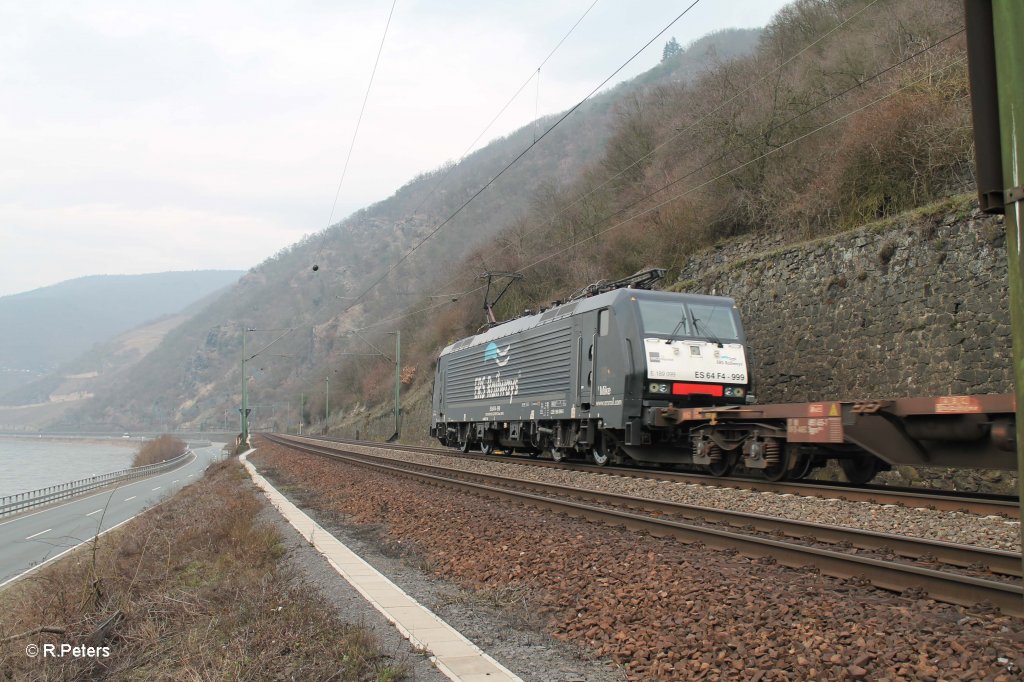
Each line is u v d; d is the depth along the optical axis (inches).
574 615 282.7
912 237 644.1
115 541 588.7
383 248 5487.2
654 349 653.9
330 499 691.4
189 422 6973.4
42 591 359.9
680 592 278.1
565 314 792.9
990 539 335.3
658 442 674.2
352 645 241.0
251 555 406.6
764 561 317.1
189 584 371.2
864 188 815.1
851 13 1138.0
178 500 866.8
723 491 524.4
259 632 256.2
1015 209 130.5
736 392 677.9
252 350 6077.8
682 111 1444.4
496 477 705.6
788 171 995.3
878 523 388.5
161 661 255.3
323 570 370.0
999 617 227.3
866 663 202.1
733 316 700.7
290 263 7303.2
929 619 228.1
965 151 712.4
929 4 914.7
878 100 814.5
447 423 1219.2
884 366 660.1
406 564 397.1
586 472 717.3
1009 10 131.7
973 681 185.9
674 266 1186.6
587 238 1624.0
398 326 2977.4
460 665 229.3
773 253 827.4
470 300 2118.6
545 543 382.0
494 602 310.5
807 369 753.6
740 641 228.1
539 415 840.3
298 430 4448.8
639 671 224.5
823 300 740.0
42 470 3816.4
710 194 1158.3
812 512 430.0
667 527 386.0
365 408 3063.5
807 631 228.2
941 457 398.3
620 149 1644.9
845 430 442.6
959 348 588.7
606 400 687.7
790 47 1258.0
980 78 139.3
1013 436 348.5
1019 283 129.3
